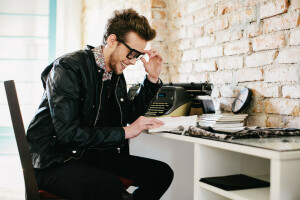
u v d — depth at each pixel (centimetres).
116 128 155
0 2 409
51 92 146
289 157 103
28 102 418
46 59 423
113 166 180
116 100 179
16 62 415
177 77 264
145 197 176
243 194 121
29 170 138
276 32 171
